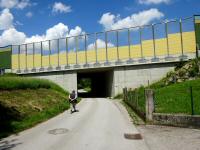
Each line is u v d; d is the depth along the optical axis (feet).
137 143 36.76
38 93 97.40
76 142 38.29
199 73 109.19
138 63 139.85
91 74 181.88
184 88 82.33
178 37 134.72
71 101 76.23
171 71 132.16
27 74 166.81
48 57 160.76
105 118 60.85
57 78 157.38
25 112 65.31
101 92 192.34
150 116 51.44
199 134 40.19
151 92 52.01
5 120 54.65
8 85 88.99
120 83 142.00
